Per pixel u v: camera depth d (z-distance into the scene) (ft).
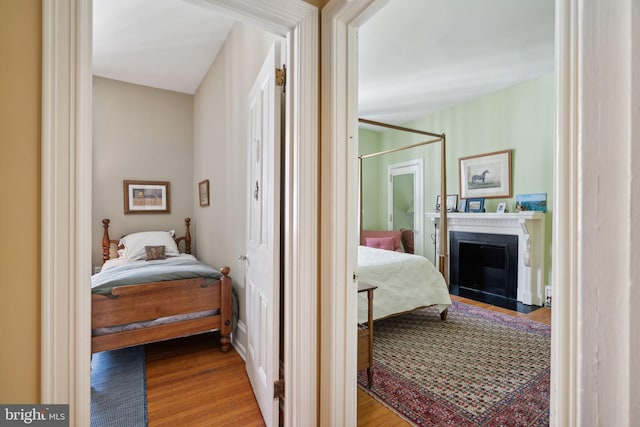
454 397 5.88
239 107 8.55
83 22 2.89
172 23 9.05
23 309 2.73
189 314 7.66
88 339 2.97
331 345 4.21
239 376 6.75
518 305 11.81
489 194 13.39
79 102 2.87
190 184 14.24
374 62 10.37
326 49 4.25
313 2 4.34
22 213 2.71
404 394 5.97
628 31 1.32
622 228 1.34
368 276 8.59
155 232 12.76
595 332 1.44
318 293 4.40
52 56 2.77
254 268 6.21
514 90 12.51
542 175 11.71
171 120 13.84
